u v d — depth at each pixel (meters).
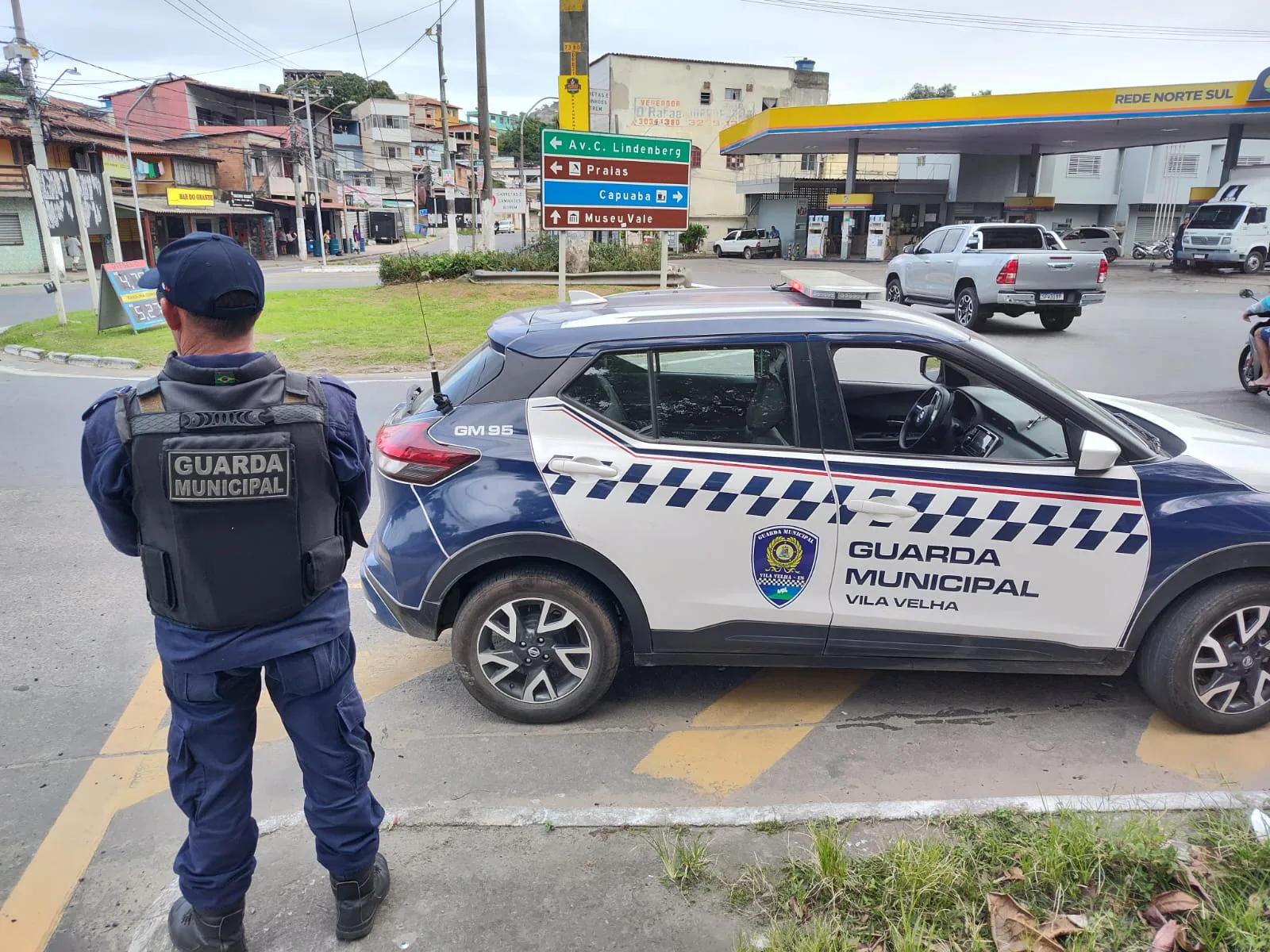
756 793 3.15
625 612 3.44
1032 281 13.93
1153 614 3.35
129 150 34.47
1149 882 2.46
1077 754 3.36
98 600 4.93
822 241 36.91
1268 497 3.32
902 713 3.67
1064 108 29.20
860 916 2.41
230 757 2.21
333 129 71.94
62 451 8.30
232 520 2.02
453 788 3.20
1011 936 2.30
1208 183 43.47
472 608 3.45
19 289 29.98
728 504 3.31
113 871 2.82
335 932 2.46
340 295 21.17
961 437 3.76
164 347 14.34
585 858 2.71
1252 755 3.33
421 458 3.38
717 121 49.84
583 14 15.89
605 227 12.38
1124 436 3.35
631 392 3.39
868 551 3.34
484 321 16.62
